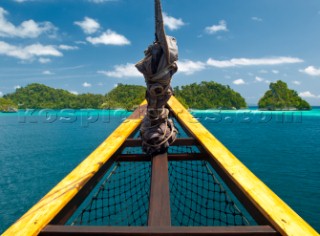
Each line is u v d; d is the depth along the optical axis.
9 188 28.44
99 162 3.77
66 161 42.06
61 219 2.86
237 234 2.34
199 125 5.49
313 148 52.06
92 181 3.63
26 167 38.06
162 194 3.15
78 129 99.69
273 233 2.35
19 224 2.42
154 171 3.79
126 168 23.92
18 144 60.94
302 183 28.36
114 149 4.30
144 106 7.21
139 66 3.85
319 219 19.17
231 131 87.44
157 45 3.75
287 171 33.62
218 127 104.50
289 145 56.00
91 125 120.50
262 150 49.69
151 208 2.88
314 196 24.12
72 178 3.31
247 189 2.92
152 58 3.76
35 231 2.33
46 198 2.85
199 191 18.73
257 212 2.73
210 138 4.64
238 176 3.23
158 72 3.79
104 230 2.40
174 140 4.63
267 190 2.91
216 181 5.25
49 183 30.33
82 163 3.76
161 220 2.67
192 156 4.71
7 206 23.41
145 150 4.50
